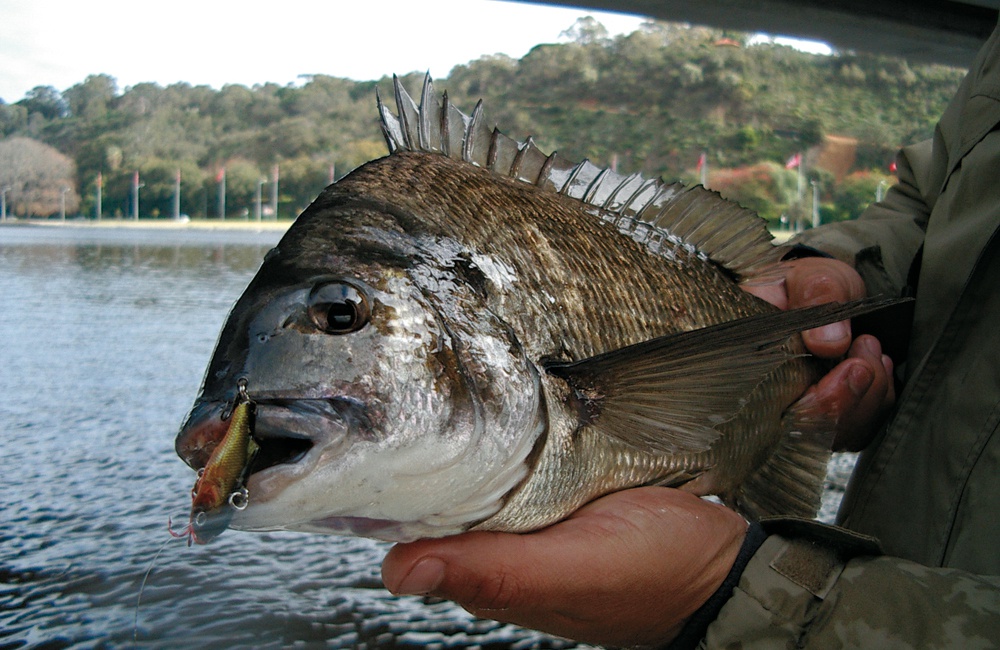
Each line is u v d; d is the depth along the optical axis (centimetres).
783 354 47
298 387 40
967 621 39
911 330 60
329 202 44
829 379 59
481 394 43
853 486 61
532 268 46
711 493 55
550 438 45
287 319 41
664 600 44
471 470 42
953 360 53
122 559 74
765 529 45
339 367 41
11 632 63
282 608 69
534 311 46
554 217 49
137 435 108
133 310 202
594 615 45
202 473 39
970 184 55
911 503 53
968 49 87
